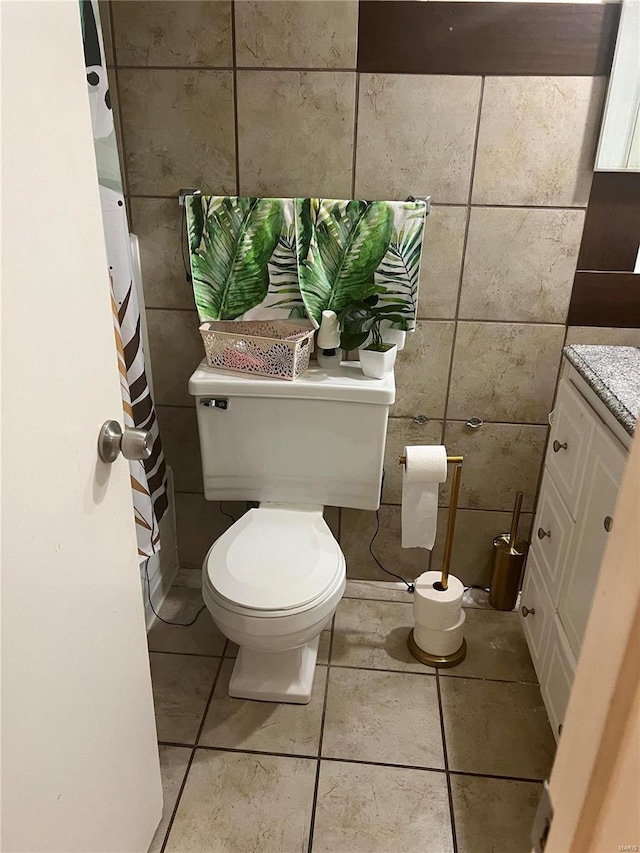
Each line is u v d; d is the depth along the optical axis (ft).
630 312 5.90
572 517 4.97
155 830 4.57
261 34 5.27
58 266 2.69
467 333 6.11
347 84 5.38
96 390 3.10
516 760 5.32
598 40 5.08
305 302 5.86
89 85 4.59
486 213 5.68
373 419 5.80
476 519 6.87
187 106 5.56
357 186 5.71
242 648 5.82
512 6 5.04
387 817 4.88
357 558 7.18
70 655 3.05
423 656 6.23
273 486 6.25
